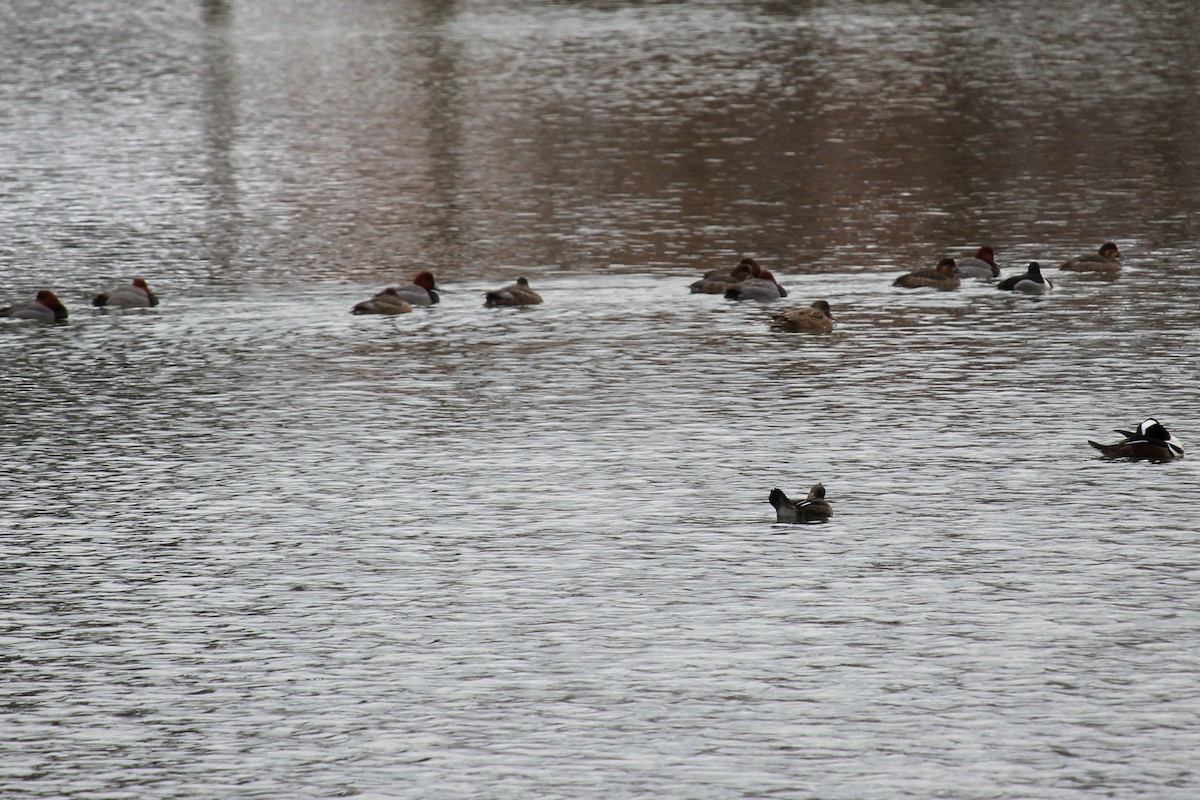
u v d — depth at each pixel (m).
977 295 69.38
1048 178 95.00
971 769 31.14
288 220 86.44
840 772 31.09
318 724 33.19
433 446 50.38
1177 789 30.34
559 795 30.42
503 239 81.81
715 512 44.47
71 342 63.03
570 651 36.25
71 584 39.94
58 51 151.38
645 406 54.19
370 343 62.88
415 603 38.84
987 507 44.38
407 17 176.75
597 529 43.34
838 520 43.69
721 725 32.91
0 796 30.53
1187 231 80.88
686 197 91.44
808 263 76.12
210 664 35.81
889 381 56.66
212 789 30.78
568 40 156.62
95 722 33.31
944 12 171.75
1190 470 47.03
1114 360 58.62
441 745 32.31
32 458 49.41
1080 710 33.31
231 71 140.50
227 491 46.44
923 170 97.88
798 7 179.00
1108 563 40.47
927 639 36.53
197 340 63.38
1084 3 175.25
